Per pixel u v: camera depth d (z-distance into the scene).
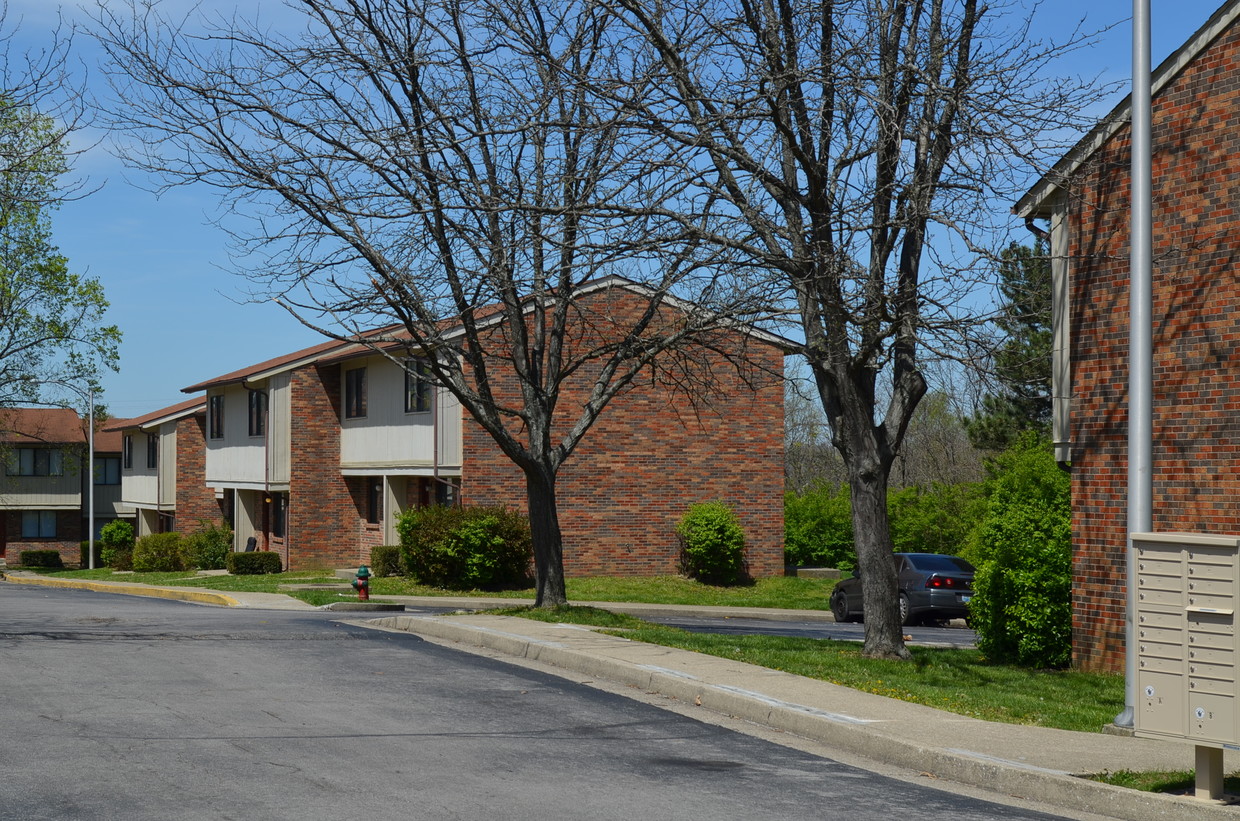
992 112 12.94
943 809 7.59
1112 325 14.18
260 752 8.48
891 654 14.32
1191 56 13.44
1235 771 8.47
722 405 33.03
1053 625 14.61
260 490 43.56
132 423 58.47
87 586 38.47
